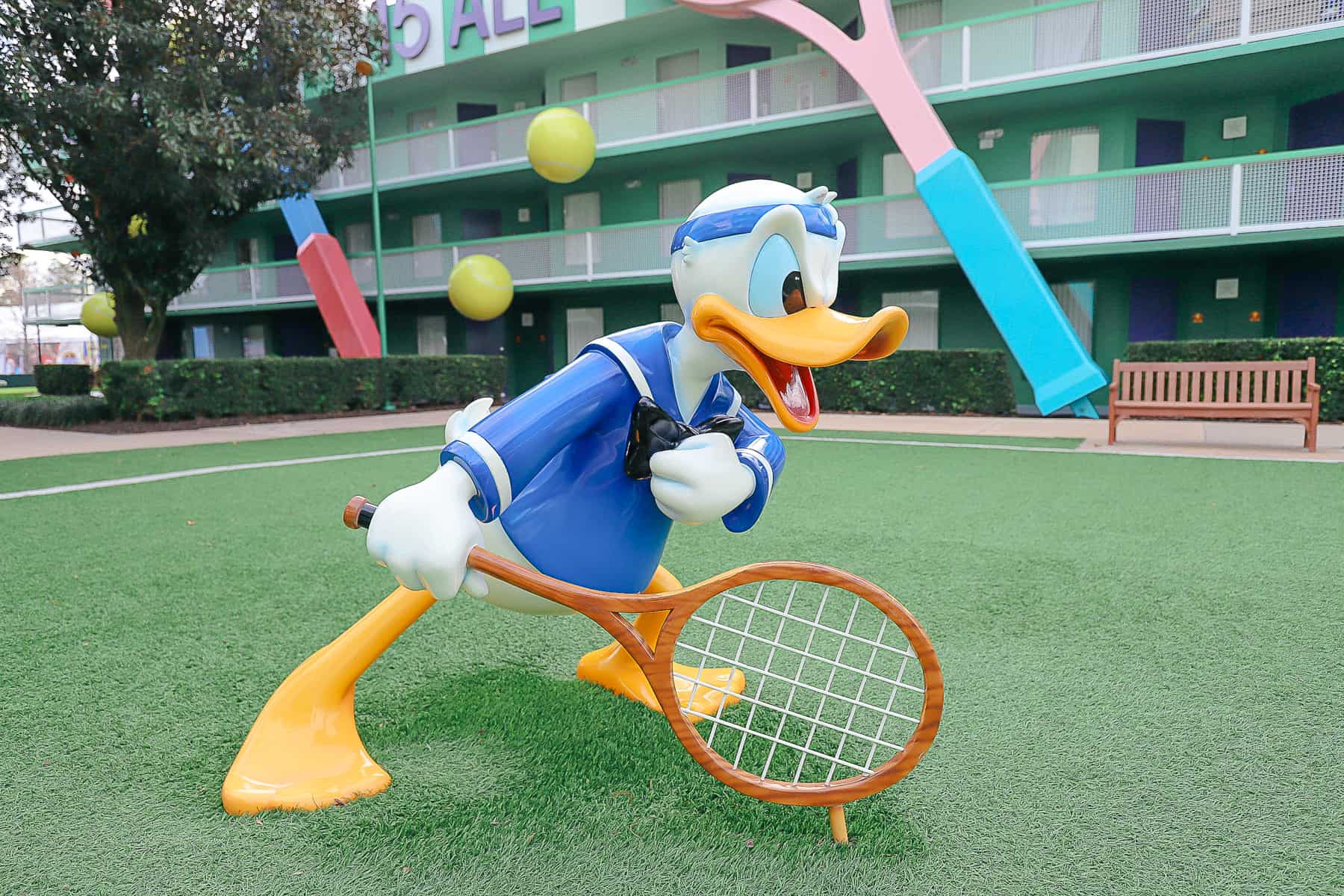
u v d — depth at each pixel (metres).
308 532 5.62
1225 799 2.18
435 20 21.88
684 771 2.35
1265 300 15.77
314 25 14.48
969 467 8.38
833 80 17.12
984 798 2.20
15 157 14.47
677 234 2.06
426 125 24.48
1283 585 4.14
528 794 2.23
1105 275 16.30
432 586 1.83
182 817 2.13
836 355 1.80
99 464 9.24
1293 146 15.62
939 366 14.96
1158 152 16.25
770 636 3.51
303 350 26.73
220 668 3.18
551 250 20.12
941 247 15.96
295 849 1.98
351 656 2.38
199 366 14.36
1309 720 2.64
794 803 1.85
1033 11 15.02
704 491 1.93
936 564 4.61
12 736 2.60
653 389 2.11
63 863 1.93
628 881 1.85
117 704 2.84
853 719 2.69
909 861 1.92
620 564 2.15
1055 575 4.37
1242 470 7.91
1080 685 2.94
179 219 15.18
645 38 20.47
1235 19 13.65
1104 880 1.84
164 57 13.48
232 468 8.84
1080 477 7.68
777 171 20.19
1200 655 3.21
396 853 1.96
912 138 14.54
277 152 14.14
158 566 4.70
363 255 22.42
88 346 59.53
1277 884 1.82
